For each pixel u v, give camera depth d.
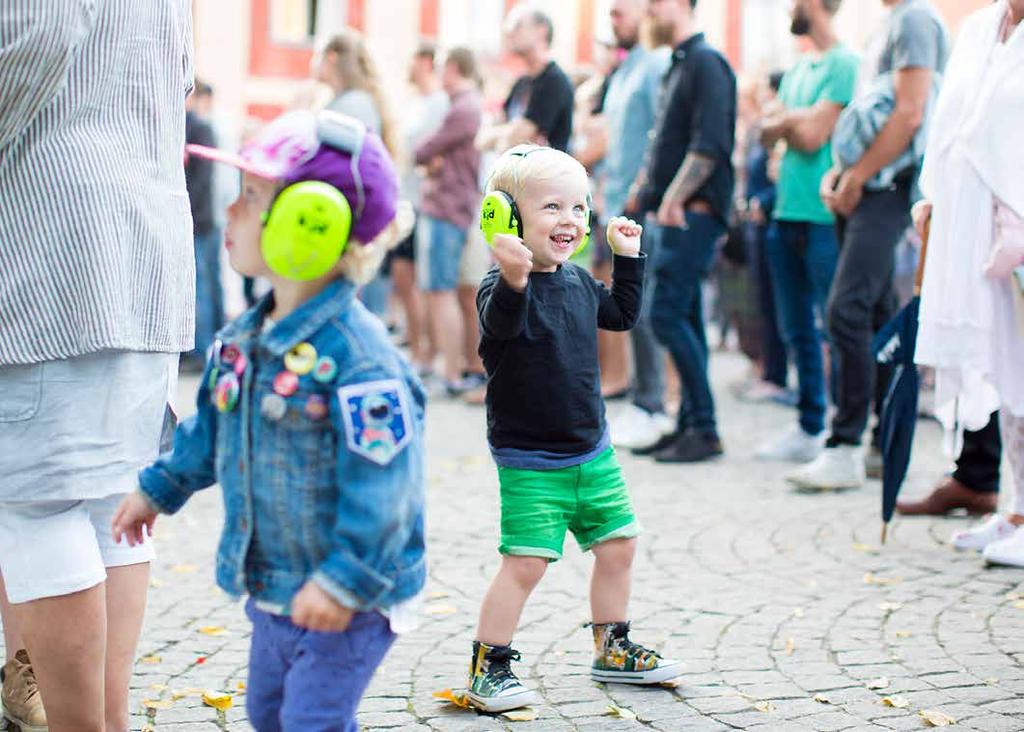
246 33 25.27
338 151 2.87
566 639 4.91
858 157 7.38
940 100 6.02
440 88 12.51
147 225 3.48
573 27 26.89
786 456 8.58
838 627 5.04
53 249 3.33
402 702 4.25
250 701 3.07
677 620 5.15
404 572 2.94
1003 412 6.06
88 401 3.39
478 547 6.29
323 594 2.77
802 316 8.51
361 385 2.82
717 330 18.80
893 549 6.21
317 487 2.87
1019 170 5.77
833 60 8.30
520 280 4.00
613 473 4.39
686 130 8.41
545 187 4.21
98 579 3.39
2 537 3.38
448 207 11.16
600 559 4.42
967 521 6.76
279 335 2.88
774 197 11.02
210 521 6.88
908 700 4.26
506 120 10.17
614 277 4.50
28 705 3.93
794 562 6.00
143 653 4.71
